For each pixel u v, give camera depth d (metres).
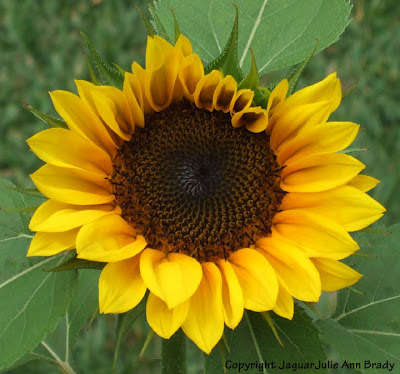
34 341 0.28
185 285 0.25
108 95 0.28
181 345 0.31
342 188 0.28
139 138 0.30
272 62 0.35
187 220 0.29
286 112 0.28
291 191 0.28
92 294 0.37
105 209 0.28
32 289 0.29
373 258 0.33
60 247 0.26
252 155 0.30
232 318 0.26
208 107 0.30
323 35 0.35
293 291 0.26
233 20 0.36
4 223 0.30
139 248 0.26
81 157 0.28
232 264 0.27
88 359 0.52
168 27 0.36
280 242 0.27
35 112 0.27
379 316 0.32
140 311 0.26
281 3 0.36
